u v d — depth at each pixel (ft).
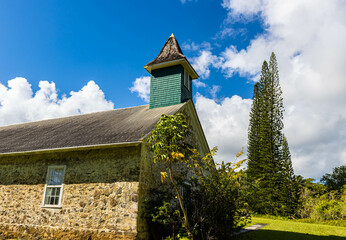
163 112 39.24
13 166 36.70
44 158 34.78
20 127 55.88
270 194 88.28
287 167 92.38
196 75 50.24
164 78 46.42
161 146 23.59
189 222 27.27
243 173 29.12
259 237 30.76
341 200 68.90
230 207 27.07
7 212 34.40
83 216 29.30
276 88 111.55
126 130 33.06
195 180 29.68
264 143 105.29
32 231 31.73
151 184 30.27
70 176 31.86
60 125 48.29
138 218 26.73
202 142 47.03
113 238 26.81
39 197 32.99
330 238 31.40
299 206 81.51
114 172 29.37
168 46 50.29
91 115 52.75
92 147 29.68
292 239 30.07
